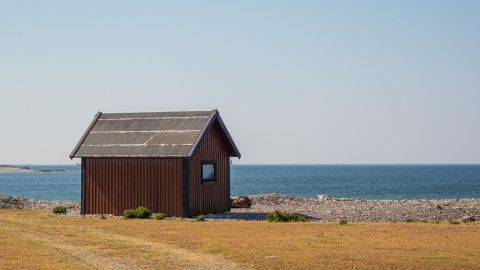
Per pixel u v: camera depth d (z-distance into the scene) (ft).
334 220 125.29
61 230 99.45
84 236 91.81
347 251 76.23
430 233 94.48
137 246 81.41
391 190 427.74
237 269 65.41
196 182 130.52
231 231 97.55
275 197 199.00
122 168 132.16
